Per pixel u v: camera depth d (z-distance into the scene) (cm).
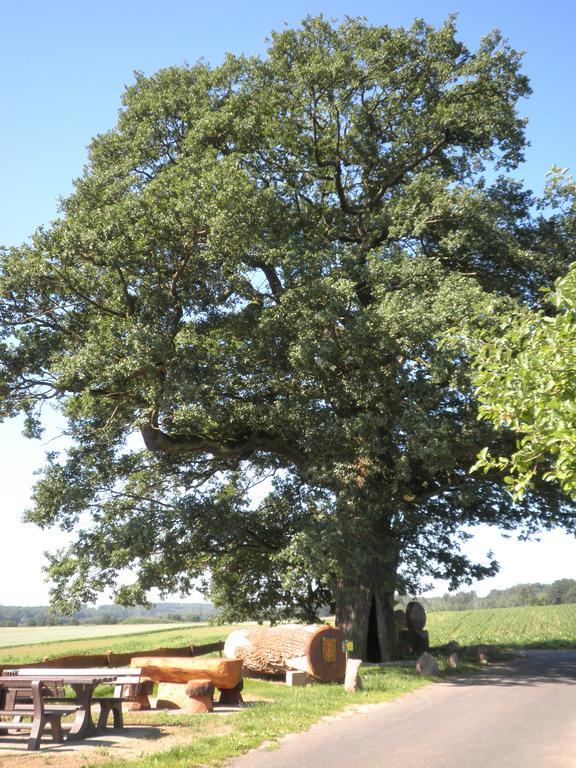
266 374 2195
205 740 918
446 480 2439
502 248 2278
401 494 2295
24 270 1923
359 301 2367
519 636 4547
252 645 1850
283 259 2152
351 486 2116
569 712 1198
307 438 2152
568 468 639
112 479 2395
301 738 970
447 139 2642
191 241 1934
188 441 2198
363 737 973
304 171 2620
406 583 2269
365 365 2120
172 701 1376
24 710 949
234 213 1884
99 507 2300
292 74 2534
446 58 2605
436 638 4462
